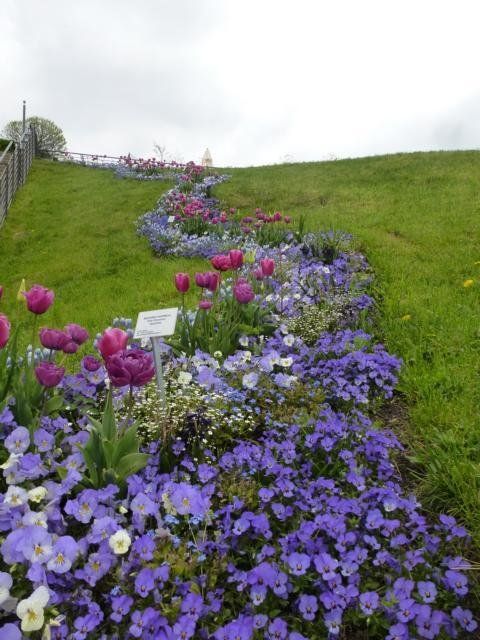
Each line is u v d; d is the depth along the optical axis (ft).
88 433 9.45
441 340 15.74
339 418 10.89
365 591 6.93
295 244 29.99
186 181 56.95
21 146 68.44
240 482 8.77
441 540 7.85
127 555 7.19
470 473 9.02
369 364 12.53
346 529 7.77
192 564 6.94
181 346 14.15
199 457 9.85
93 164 80.33
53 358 12.48
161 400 10.36
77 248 40.63
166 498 7.98
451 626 6.35
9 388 10.26
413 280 22.33
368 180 50.34
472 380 13.00
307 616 6.39
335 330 17.13
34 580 6.28
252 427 10.85
